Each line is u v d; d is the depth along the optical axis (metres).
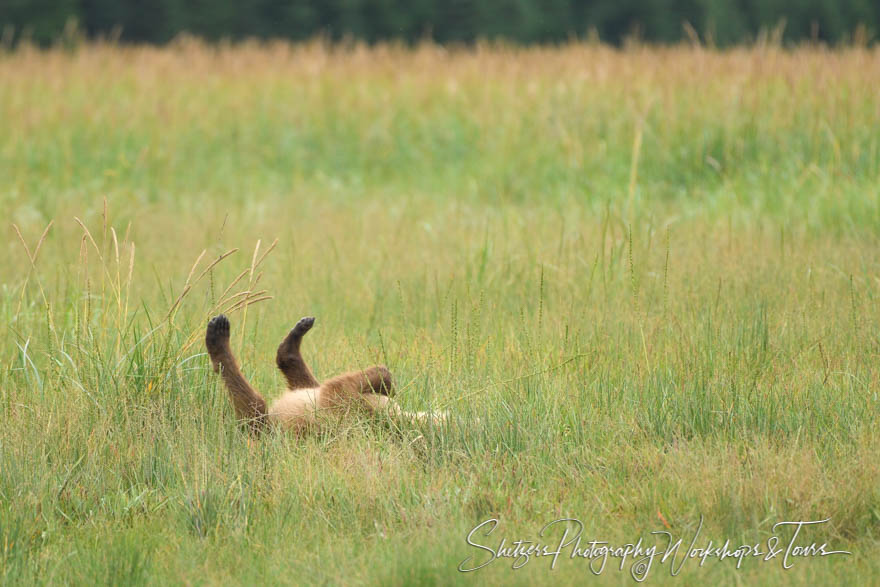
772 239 38.47
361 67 76.50
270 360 26.17
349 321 30.80
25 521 18.09
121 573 16.42
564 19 131.88
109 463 20.50
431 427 21.11
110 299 25.83
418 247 38.66
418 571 15.88
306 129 69.62
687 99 57.78
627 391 23.36
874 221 41.06
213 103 72.44
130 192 55.78
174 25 125.00
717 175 53.97
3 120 68.44
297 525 18.23
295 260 36.72
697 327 26.75
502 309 30.98
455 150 65.19
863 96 53.59
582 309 29.33
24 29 119.31
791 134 54.06
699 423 22.05
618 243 36.62
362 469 19.66
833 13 133.75
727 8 132.12
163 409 21.50
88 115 68.62
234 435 20.95
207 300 30.95
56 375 23.53
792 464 19.09
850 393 22.67
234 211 50.44
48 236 41.94
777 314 28.25
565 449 21.20
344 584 15.98
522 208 52.09
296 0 127.69
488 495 19.12
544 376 23.62
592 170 56.69
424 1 129.62
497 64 73.44
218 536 17.81
